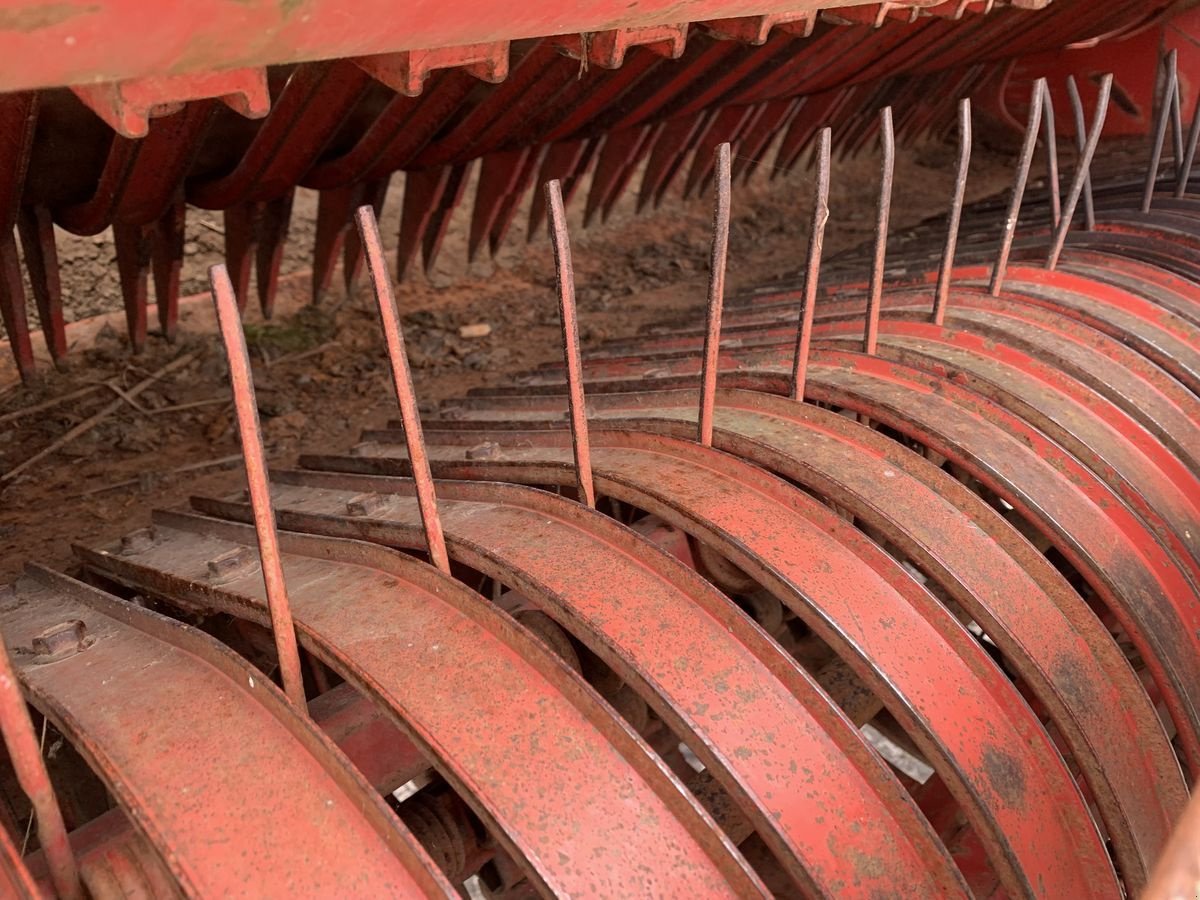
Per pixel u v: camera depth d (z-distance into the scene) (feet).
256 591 6.65
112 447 15.96
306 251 20.48
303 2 3.62
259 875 4.34
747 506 6.91
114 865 4.62
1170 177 16.33
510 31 4.69
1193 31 20.30
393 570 6.27
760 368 9.81
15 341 14.98
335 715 5.79
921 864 5.39
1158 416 9.16
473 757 4.87
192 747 4.88
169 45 3.48
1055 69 23.22
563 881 4.54
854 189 27.63
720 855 4.79
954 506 7.29
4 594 7.86
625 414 9.42
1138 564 7.73
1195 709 7.34
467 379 18.61
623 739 4.99
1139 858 6.42
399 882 4.42
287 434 16.67
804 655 9.83
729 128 21.99
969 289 10.82
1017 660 6.52
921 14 9.72
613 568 6.15
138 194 12.19
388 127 13.38
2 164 9.66
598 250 23.68
